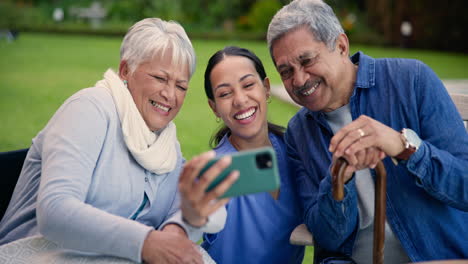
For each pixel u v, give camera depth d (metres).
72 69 11.65
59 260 1.73
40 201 1.71
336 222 1.90
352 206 1.88
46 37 20.03
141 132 1.94
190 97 8.83
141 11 23.14
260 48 17.00
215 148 2.33
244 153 1.40
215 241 2.20
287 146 2.31
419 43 18.75
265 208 2.21
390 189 1.97
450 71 12.02
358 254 2.09
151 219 2.03
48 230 1.69
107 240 1.66
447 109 1.92
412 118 1.95
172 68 1.96
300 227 2.09
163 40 1.95
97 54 14.73
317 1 1.97
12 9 21.73
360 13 22.03
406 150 1.74
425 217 1.92
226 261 2.21
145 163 1.94
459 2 17.59
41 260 1.74
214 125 6.78
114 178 1.89
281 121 6.75
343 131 1.67
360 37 20.06
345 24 20.33
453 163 1.79
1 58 13.40
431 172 1.78
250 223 2.20
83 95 1.93
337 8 21.69
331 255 2.06
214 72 2.18
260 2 22.42
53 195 1.70
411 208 1.93
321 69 1.95
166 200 2.07
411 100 1.94
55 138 1.82
